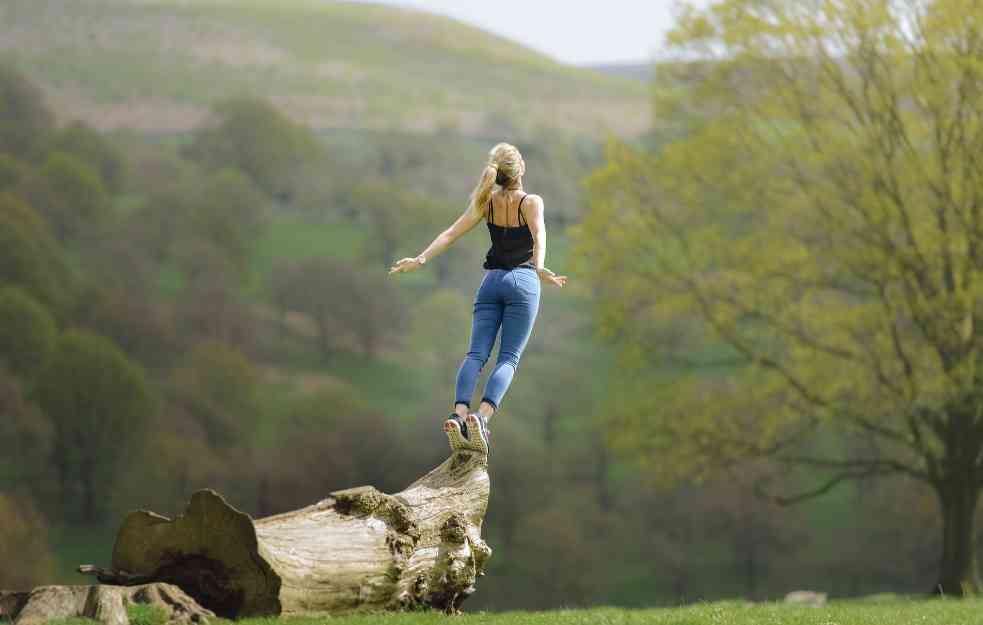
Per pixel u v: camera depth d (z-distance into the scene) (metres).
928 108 30.88
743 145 35.53
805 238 34.44
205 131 162.75
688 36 35.97
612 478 101.00
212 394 107.31
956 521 31.92
